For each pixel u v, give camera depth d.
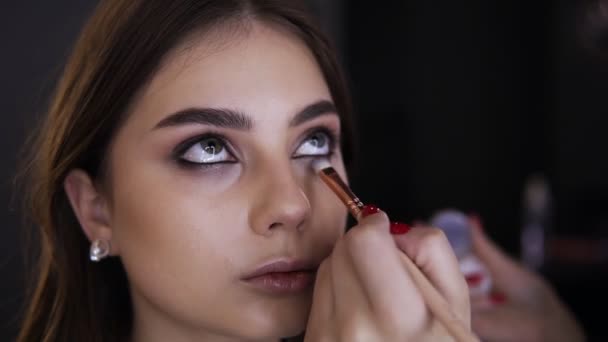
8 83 0.63
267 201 0.35
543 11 1.20
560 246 1.09
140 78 0.36
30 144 0.48
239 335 0.36
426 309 0.31
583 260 1.02
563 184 1.17
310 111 0.38
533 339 0.53
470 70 1.24
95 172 0.40
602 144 1.14
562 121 1.16
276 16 0.38
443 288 0.33
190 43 0.36
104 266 0.45
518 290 0.55
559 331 0.54
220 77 0.36
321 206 0.38
